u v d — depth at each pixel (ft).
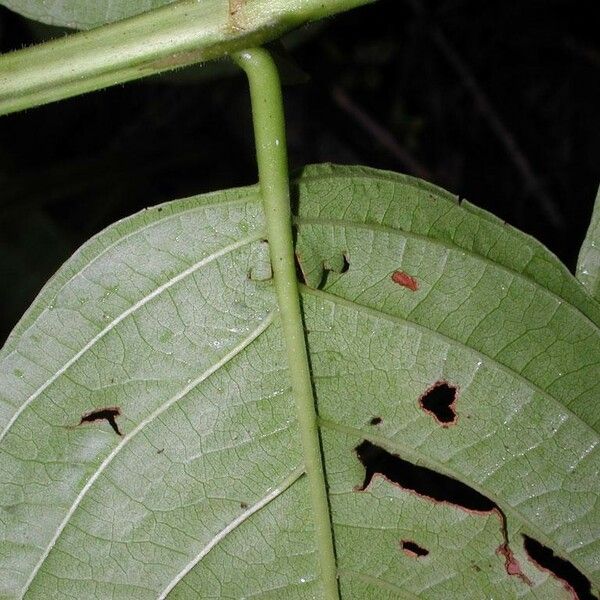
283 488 0.92
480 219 0.93
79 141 1.63
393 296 0.92
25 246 1.34
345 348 0.92
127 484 0.93
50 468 0.93
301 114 1.67
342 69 1.67
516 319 0.92
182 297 0.92
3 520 0.93
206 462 0.92
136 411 0.92
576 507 0.92
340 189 0.92
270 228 0.91
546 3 1.63
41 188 1.40
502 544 0.92
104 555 0.93
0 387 0.92
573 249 1.61
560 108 1.65
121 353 0.92
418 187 0.93
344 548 0.92
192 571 0.93
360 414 0.92
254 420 0.92
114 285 0.92
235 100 1.63
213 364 0.92
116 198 1.54
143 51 0.92
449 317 0.92
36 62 0.93
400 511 0.92
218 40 0.91
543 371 0.92
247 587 0.92
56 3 0.97
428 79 1.67
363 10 1.64
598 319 0.92
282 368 0.92
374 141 1.68
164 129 1.63
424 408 0.92
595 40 1.63
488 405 0.92
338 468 0.92
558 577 0.92
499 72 1.66
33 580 0.93
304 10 0.91
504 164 1.66
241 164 1.63
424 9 1.65
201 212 0.92
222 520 0.92
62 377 0.92
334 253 0.92
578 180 1.63
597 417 0.92
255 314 0.92
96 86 0.93
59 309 0.92
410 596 0.92
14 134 1.57
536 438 0.92
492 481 0.92
